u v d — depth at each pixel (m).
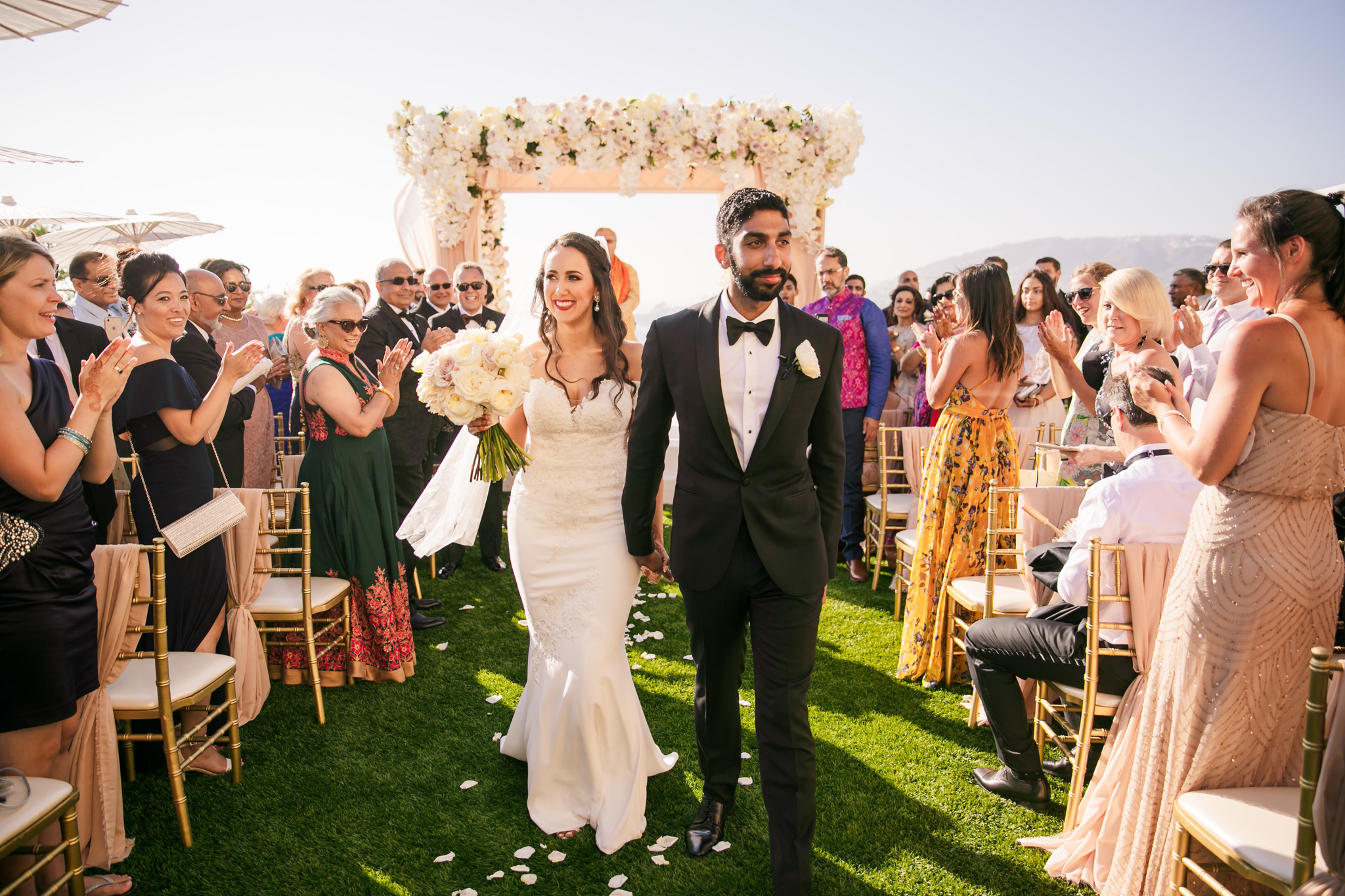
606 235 6.34
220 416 2.99
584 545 2.66
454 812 2.72
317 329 3.63
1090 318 4.68
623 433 2.71
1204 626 1.92
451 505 3.32
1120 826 2.18
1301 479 1.80
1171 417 2.06
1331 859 1.48
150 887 2.34
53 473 2.08
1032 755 2.75
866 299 5.39
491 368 2.55
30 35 2.63
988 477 3.66
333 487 3.61
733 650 2.42
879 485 5.53
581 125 7.24
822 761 3.03
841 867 2.42
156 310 2.85
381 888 2.34
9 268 2.03
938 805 2.74
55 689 2.17
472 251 7.80
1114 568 2.39
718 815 2.55
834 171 7.80
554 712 2.62
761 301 2.17
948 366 3.65
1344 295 1.77
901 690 3.67
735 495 2.22
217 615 3.07
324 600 3.45
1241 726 1.90
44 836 2.26
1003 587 3.41
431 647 4.16
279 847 2.53
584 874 2.41
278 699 3.58
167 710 2.48
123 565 2.45
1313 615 1.85
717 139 7.38
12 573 2.09
